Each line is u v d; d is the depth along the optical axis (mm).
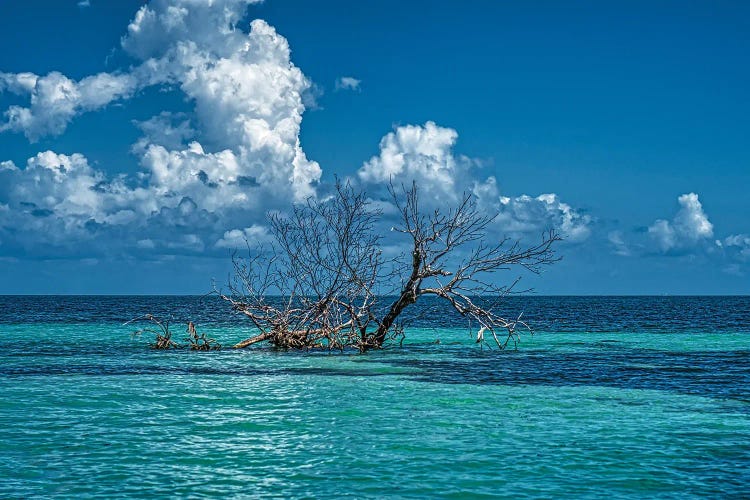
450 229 33906
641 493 12477
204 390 23078
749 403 21031
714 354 35875
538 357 33906
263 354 34531
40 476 13281
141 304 140000
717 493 12484
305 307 35719
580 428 17422
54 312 90125
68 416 18625
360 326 35656
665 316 84125
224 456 14805
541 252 33000
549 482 13102
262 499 12164
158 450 15227
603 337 48062
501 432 16984
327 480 13211
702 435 16656
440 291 34969
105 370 28156
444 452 15117
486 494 12430
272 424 17875
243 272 34938
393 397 21938
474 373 27656
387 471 13781
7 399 21062
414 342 42531
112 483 12938
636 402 21125
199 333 50219
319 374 27203
